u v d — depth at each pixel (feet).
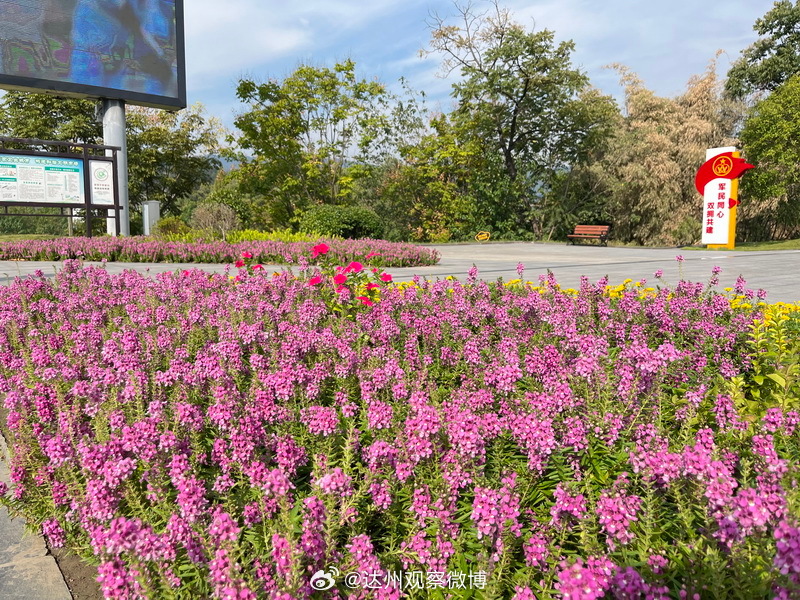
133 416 11.19
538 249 90.17
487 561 6.80
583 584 5.24
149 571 6.47
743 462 8.06
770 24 123.75
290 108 111.34
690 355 13.41
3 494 9.70
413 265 52.26
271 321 18.76
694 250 83.97
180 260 56.24
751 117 106.63
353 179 117.80
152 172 146.30
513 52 112.98
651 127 113.19
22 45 73.46
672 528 7.59
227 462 8.64
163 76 84.33
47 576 8.16
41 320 20.84
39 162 75.97
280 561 5.86
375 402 9.90
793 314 15.29
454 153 120.67
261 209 120.78
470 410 8.98
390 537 7.98
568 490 7.45
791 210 107.45
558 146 121.39
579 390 11.39
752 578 5.76
